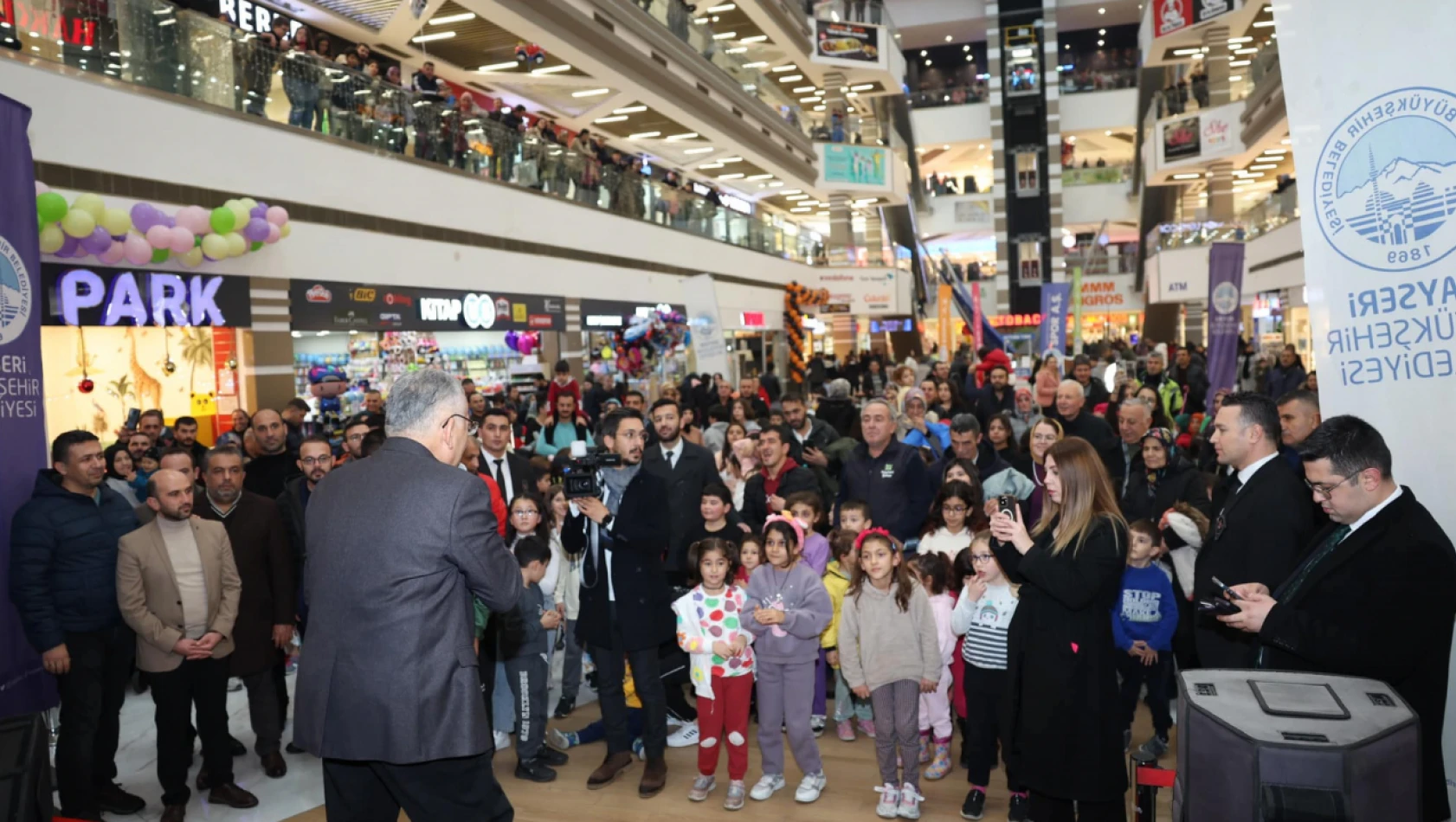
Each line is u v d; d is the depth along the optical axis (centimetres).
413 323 1173
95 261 758
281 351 968
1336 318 294
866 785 457
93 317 755
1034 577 314
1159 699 468
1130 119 3588
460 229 1273
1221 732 198
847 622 421
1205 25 2591
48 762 265
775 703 437
